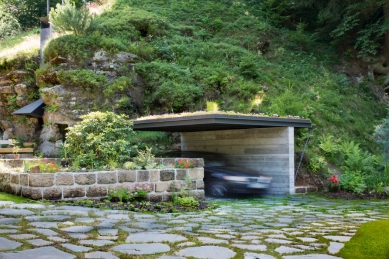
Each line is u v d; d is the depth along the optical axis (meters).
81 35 18.77
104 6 26.22
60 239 4.50
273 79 20.12
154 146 16.41
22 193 8.01
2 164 11.01
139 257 3.87
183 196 9.05
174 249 4.27
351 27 22.47
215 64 20.23
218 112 11.14
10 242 4.20
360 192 12.48
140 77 18.91
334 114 18.27
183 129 14.27
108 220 6.06
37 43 21.56
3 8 32.69
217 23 24.61
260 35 24.03
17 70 19.92
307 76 21.38
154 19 22.59
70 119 16.80
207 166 12.19
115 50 18.53
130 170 8.67
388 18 21.56
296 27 25.03
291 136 12.86
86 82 17.23
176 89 18.03
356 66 23.64
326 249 4.39
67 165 10.55
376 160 14.90
